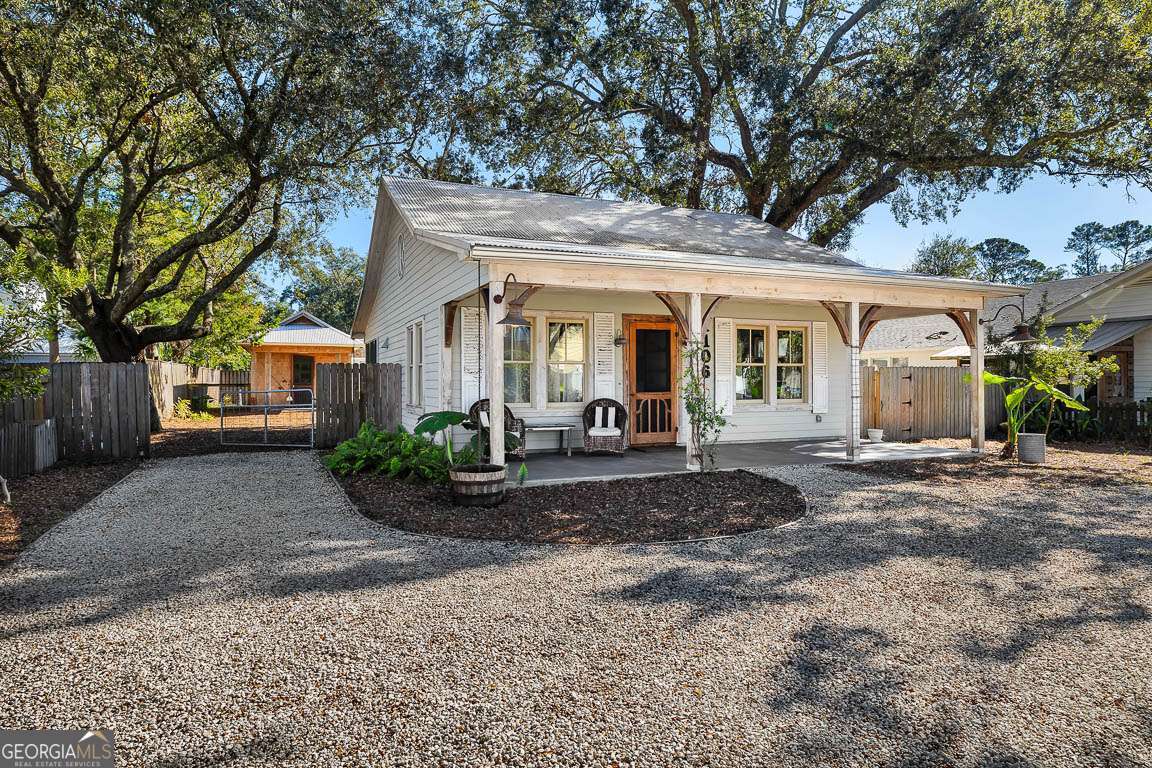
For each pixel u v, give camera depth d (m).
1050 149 15.78
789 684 2.83
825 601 3.85
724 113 18.75
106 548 4.94
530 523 5.75
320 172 14.98
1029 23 13.60
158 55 10.98
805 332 12.18
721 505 6.43
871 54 17.56
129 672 2.91
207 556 4.74
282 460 10.05
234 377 25.56
